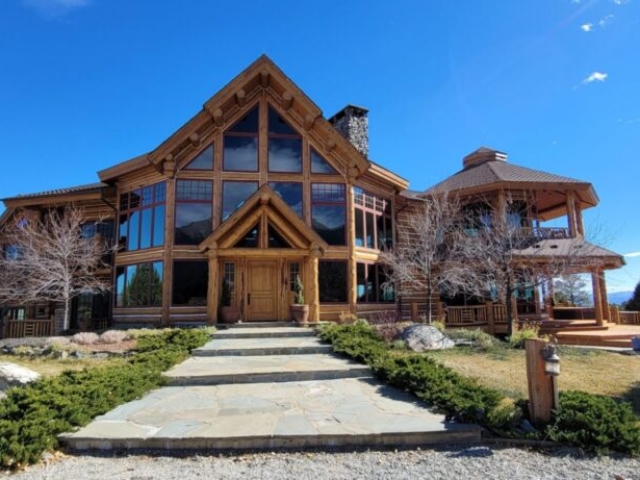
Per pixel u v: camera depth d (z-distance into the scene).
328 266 17.19
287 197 17.39
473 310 18.08
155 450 5.27
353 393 7.43
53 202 19.22
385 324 14.02
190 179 16.80
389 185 20.02
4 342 12.74
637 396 7.84
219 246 15.70
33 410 5.76
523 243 16.98
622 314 20.61
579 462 4.86
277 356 10.42
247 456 5.09
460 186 19.78
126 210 18.20
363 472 4.56
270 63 17.31
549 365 5.65
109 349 11.73
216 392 7.60
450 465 4.76
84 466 4.83
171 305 15.95
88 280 17.84
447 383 7.07
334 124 20.95
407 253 17.44
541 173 20.73
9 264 16.97
